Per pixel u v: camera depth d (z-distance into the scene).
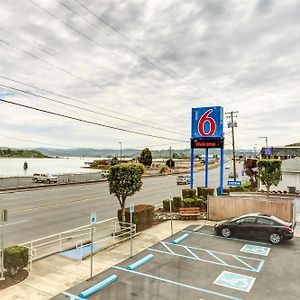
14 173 78.69
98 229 19.94
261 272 12.88
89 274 12.22
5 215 11.69
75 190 42.22
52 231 19.19
